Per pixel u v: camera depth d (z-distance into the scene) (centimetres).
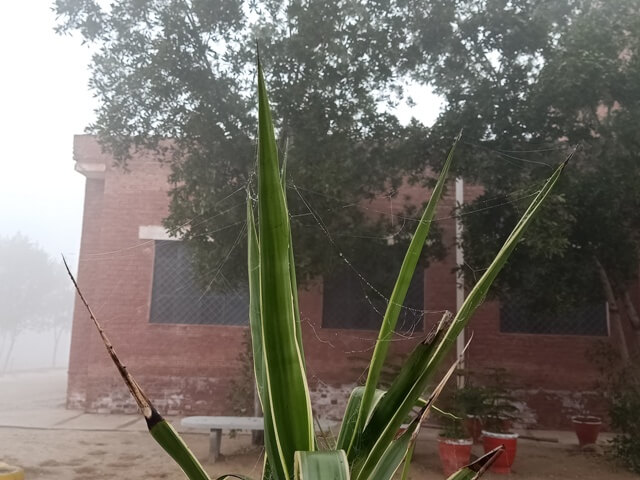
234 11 555
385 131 605
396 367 642
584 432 700
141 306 904
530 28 564
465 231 659
